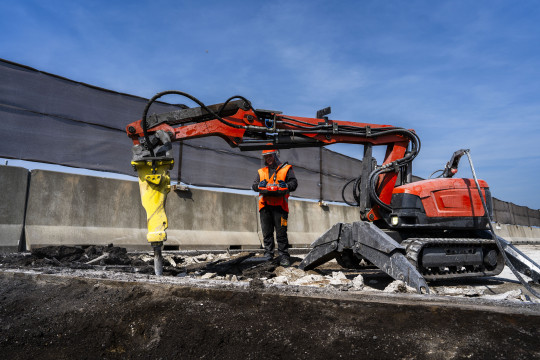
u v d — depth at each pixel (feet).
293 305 8.48
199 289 9.37
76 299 10.18
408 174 18.72
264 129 16.34
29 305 10.16
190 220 27.09
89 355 8.12
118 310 9.32
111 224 23.17
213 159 28.86
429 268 16.22
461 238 18.51
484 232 19.16
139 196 24.77
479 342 6.80
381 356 6.88
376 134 17.71
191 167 27.50
